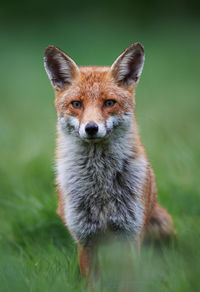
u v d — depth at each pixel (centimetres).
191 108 2450
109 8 5619
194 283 746
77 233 907
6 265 851
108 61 3494
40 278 777
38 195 1264
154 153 1543
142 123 1805
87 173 905
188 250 905
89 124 852
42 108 2617
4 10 5444
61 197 941
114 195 896
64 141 938
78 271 895
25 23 5269
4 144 1775
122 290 827
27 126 2148
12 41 4625
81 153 908
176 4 5678
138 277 818
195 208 1201
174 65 3762
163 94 2873
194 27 5162
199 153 1611
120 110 912
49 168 1464
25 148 1691
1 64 3969
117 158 903
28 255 981
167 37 4731
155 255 989
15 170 1478
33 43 4531
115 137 902
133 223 893
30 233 1099
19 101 2881
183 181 1360
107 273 897
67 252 992
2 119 2317
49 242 1052
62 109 936
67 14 5512
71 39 4572
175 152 1566
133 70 970
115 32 4947
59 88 970
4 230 1127
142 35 4822
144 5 5669
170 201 1238
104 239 927
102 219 893
